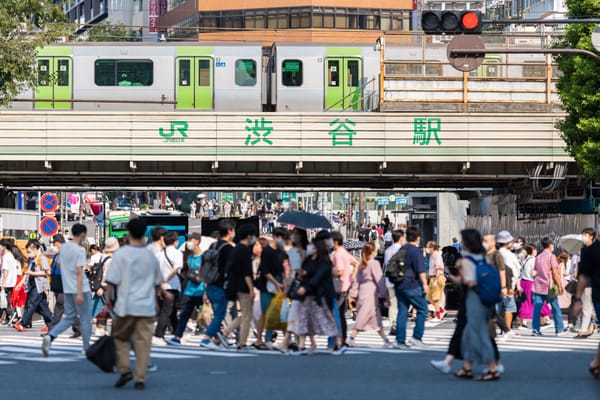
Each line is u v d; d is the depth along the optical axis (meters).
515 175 91.81
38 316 78.62
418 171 91.88
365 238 155.75
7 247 67.62
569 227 95.81
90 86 106.25
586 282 38.78
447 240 140.88
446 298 85.19
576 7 77.00
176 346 48.56
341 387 32.47
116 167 90.12
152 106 107.06
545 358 43.16
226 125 87.31
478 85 91.56
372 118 87.88
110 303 32.66
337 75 108.50
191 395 30.44
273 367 39.00
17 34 77.12
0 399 29.69
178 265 48.62
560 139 88.25
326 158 87.69
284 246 49.72
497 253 47.72
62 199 148.88
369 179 95.81
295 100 108.38
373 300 48.00
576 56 76.12
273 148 87.50
